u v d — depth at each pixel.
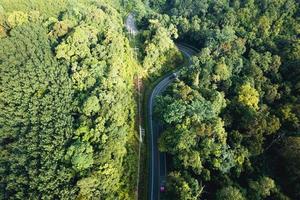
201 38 169.00
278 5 172.25
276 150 104.50
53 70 102.25
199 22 176.88
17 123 89.69
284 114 112.38
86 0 155.12
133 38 155.00
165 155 101.81
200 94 110.62
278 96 124.81
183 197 75.25
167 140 92.81
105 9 153.38
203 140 89.75
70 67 105.00
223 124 99.62
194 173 85.69
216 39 149.25
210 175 86.69
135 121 105.81
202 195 82.88
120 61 110.38
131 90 114.50
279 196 87.12
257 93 117.38
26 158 78.25
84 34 108.56
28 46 109.00
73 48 105.88
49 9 133.00
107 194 72.44
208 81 123.50
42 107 91.12
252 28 166.00
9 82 98.31
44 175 72.31
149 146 104.75
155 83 137.50
